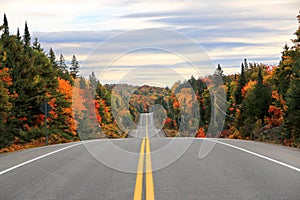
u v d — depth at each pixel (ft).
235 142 67.62
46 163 43.32
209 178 32.37
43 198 26.25
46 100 125.80
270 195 26.05
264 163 40.16
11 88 118.42
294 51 140.05
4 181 32.68
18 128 121.70
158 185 29.78
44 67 145.79
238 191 27.35
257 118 198.49
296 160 42.27
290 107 119.55
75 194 27.27
